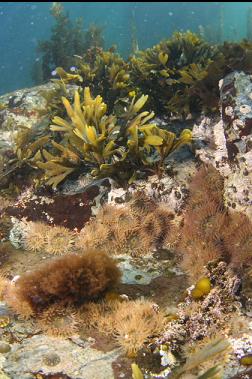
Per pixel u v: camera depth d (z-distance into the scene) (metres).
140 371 0.38
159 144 0.63
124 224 0.63
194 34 0.90
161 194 0.65
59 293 0.48
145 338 0.44
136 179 0.67
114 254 0.61
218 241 0.55
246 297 0.47
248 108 0.62
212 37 2.76
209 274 0.50
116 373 0.41
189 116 0.84
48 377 0.41
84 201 0.68
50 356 0.43
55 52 1.85
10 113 1.06
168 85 0.86
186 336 0.44
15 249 0.65
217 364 0.38
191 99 0.80
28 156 0.77
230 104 0.64
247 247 0.50
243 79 0.65
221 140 0.66
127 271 0.57
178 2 6.75
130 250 0.61
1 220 0.70
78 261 0.49
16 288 0.50
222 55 0.71
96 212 0.67
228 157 0.62
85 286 0.49
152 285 0.54
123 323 0.45
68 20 2.04
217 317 0.46
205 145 0.70
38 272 0.49
